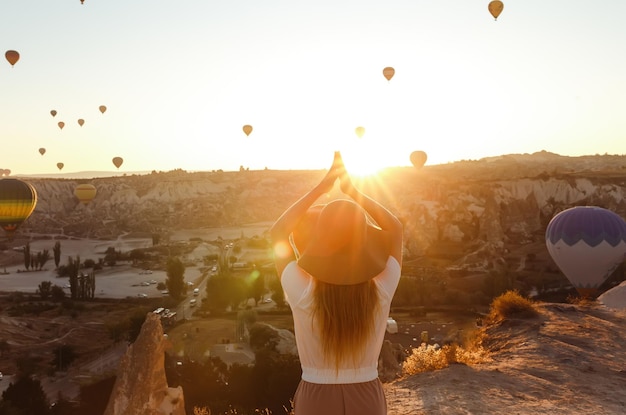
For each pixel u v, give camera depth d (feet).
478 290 369.91
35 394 152.87
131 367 42.98
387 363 54.49
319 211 8.89
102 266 608.19
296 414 8.32
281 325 305.94
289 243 8.33
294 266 8.15
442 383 23.00
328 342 7.80
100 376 143.74
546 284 368.07
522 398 21.26
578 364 26.30
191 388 132.67
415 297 342.44
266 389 124.67
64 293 442.50
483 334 34.78
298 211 8.39
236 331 283.79
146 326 43.86
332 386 7.97
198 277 524.93
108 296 447.83
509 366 25.89
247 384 129.49
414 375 24.88
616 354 28.27
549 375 24.52
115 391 42.68
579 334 31.86
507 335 33.42
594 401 21.18
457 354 26.99
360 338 7.82
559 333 32.24
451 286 386.52
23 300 424.87
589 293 131.95
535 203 595.47
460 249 531.50
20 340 310.65
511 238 533.96
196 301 407.44
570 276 132.98
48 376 241.76
